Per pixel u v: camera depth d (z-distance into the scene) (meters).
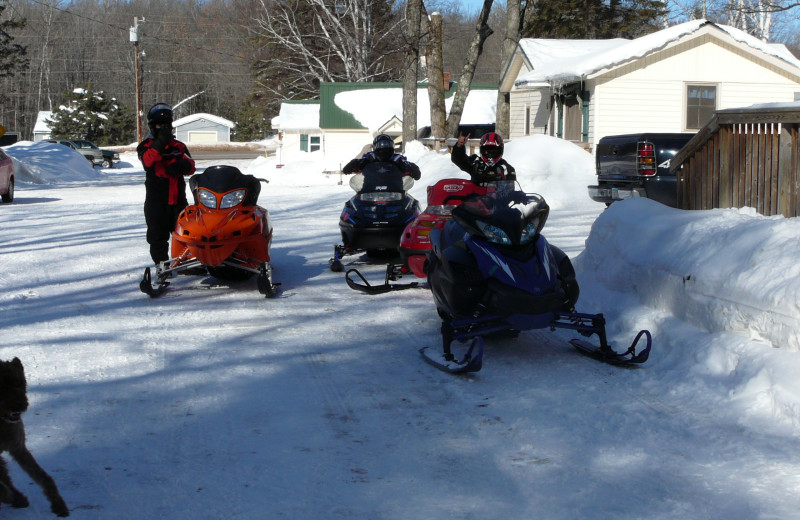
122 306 8.00
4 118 93.19
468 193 8.31
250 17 56.38
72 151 38.97
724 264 5.89
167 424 4.83
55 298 8.33
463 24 74.00
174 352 6.38
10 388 3.37
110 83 94.94
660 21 42.53
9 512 3.68
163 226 8.55
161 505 3.77
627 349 6.16
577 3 41.88
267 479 4.06
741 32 25.19
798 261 5.31
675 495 3.84
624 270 7.18
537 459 4.29
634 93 24.73
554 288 5.80
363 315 7.64
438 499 3.83
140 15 95.62
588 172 18.27
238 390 5.47
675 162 8.13
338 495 3.88
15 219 16.06
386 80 53.81
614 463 4.23
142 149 8.38
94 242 12.35
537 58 28.52
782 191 6.79
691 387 5.31
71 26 95.31
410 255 8.52
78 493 3.88
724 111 7.29
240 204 8.37
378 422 4.86
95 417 4.93
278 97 59.09
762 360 5.11
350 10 47.84
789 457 4.22
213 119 79.69
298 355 6.31
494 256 5.86
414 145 25.70
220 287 8.99
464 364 5.73
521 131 32.03
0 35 39.69
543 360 6.11
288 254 11.42
